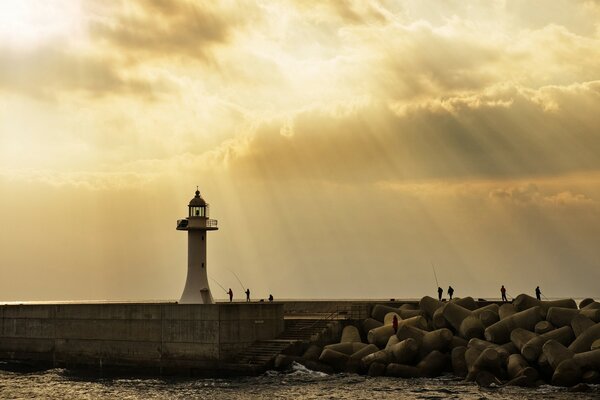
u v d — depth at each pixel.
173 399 40.12
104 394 43.09
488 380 40.44
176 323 49.88
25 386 47.44
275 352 47.34
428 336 45.03
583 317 43.00
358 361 45.62
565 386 39.03
